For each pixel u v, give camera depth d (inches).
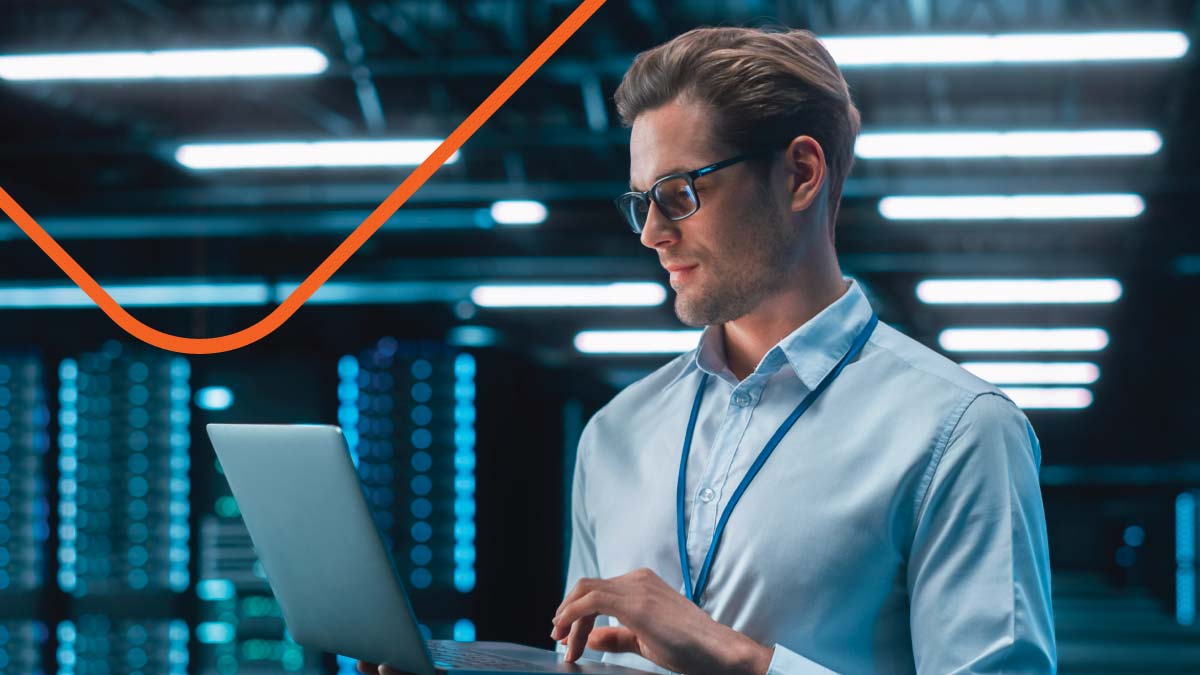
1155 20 182.2
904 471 54.5
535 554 519.2
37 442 410.9
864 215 354.9
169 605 405.4
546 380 548.4
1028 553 53.3
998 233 401.1
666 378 66.1
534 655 57.6
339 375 437.1
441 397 460.8
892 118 259.6
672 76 56.9
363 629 51.4
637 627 52.4
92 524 408.8
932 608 53.2
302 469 49.9
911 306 530.6
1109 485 1264.8
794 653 52.2
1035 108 254.5
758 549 56.1
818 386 58.6
